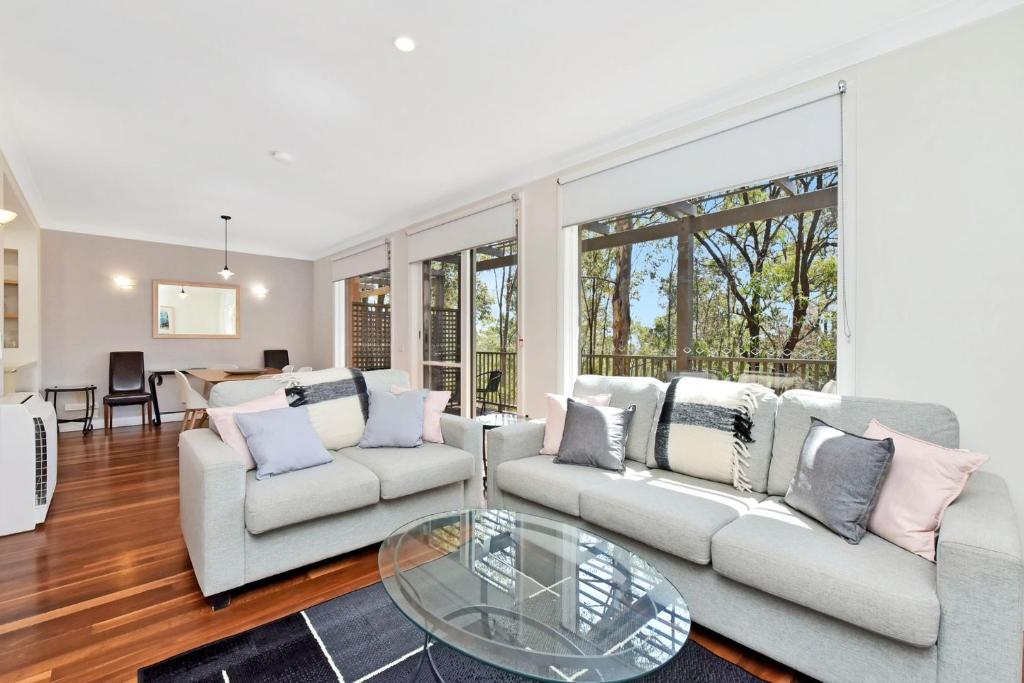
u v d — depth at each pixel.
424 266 5.14
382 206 4.77
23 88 2.53
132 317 6.02
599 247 3.48
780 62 2.34
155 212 5.03
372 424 2.83
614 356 3.40
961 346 1.96
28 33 2.07
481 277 4.43
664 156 2.90
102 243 5.82
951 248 1.97
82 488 3.45
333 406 2.81
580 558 1.68
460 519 2.00
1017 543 1.22
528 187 3.80
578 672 1.12
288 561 2.13
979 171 1.91
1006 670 1.19
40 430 2.80
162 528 2.75
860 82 2.18
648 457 2.50
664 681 1.54
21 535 2.64
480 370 4.46
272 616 1.89
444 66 2.36
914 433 1.79
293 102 2.71
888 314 2.13
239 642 1.72
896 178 2.10
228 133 3.09
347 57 2.28
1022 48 1.82
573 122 2.96
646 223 3.20
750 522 1.73
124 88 2.54
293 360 7.28
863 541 1.54
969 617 1.23
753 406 2.23
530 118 2.91
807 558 1.46
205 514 1.91
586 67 2.37
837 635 1.43
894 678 1.33
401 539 1.81
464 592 1.46
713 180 2.67
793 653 1.52
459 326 4.64
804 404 2.09
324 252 7.10
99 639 1.73
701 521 1.74
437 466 2.55
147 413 6.01
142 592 2.06
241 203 4.69
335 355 6.83
